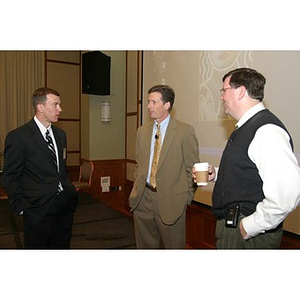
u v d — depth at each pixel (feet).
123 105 16.20
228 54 8.11
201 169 4.78
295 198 3.44
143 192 6.66
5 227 11.49
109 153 16.07
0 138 17.21
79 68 18.86
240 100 4.13
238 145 3.99
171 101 6.36
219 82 8.46
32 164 5.92
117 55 15.76
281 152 3.50
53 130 6.48
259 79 4.09
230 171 4.08
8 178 5.81
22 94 17.62
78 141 18.84
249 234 3.77
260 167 3.66
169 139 6.28
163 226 6.31
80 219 12.53
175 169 6.25
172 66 10.71
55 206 6.22
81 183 14.53
